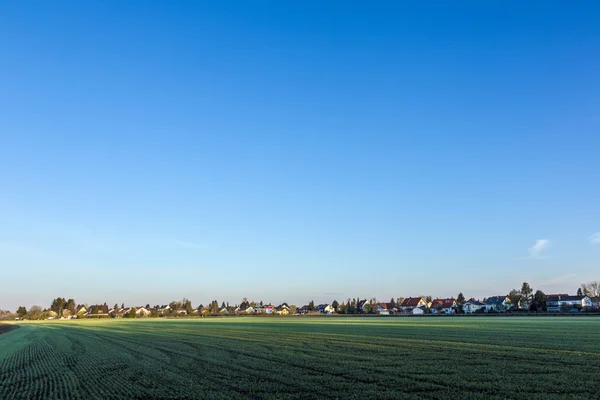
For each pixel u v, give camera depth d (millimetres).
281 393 22016
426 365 29484
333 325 86562
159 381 26719
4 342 68125
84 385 26531
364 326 79375
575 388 21703
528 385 22531
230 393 22484
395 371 27375
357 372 27359
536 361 30234
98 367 34281
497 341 44062
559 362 29719
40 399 23062
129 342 56750
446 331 60156
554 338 46656
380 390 22156
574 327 65062
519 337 48438
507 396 20328
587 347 37969
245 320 132875
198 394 22500
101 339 64438
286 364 31828
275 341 50969
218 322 118688
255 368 30422
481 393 20922
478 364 29422
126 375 29531
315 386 23500
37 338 73625
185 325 102438
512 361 30438
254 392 22469
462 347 39281
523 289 193125
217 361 34719
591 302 195875
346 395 21281
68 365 36438
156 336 66250
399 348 39688
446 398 20141
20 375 31953
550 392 20969
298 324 95000
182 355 39938
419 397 20438
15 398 23547
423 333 57094
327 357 34875
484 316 132500
